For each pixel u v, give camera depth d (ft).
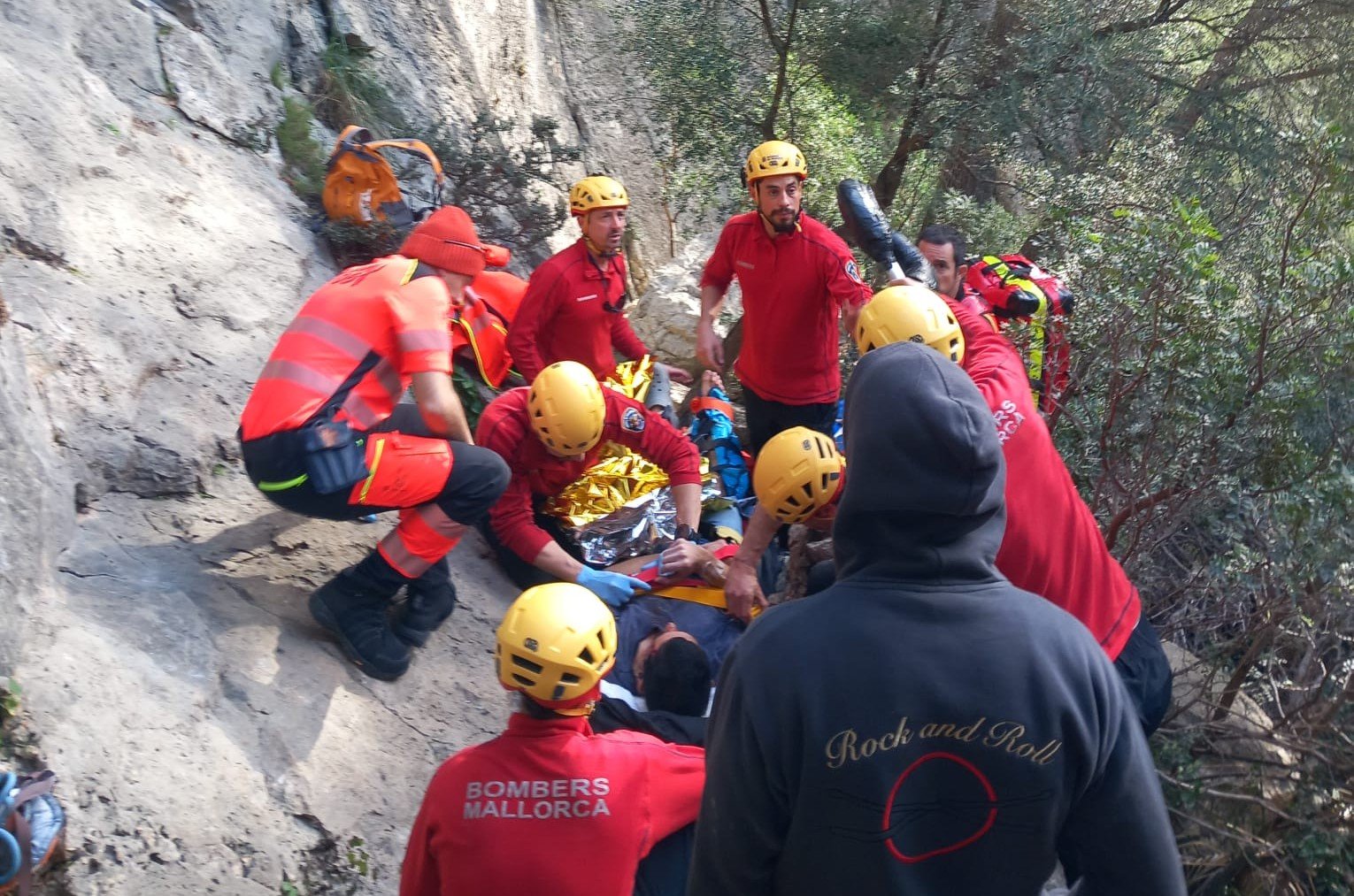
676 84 25.89
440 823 7.72
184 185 16.10
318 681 11.01
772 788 4.88
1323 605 12.64
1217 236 14.65
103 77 16.53
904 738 4.72
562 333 15.99
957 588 4.91
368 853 10.13
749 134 25.70
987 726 4.69
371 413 10.72
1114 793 4.82
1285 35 26.27
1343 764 11.83
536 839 7.63
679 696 10.27
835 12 24.12
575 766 7.76
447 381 10.71
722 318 25.17
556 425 11.86
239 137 18.29
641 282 31.71
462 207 21.39
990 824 4.82
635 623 12.27
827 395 16.34
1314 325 13.64
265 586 11.77
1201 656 14.51
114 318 13.03
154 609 10.66
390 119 22.57
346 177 17.89
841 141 26.04
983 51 24.52
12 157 13.56
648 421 13.50
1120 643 8.82
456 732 11.63
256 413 10.35
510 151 22.79
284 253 16.80
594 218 15.42
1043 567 8.59
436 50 25.22
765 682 4.84
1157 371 14.15
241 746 10.03
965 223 23.62
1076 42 23.68
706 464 16.15
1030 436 8.77
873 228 12.82
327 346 10.43
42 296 12.44
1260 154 23.25
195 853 9.12
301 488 10.34
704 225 32.04
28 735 8.84
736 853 5.09
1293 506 12.21
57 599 10.06
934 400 4.92
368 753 10.81
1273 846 11.91
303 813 9.98
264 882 9.37
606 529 14.06
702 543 13.60
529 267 22.59
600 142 32.48
